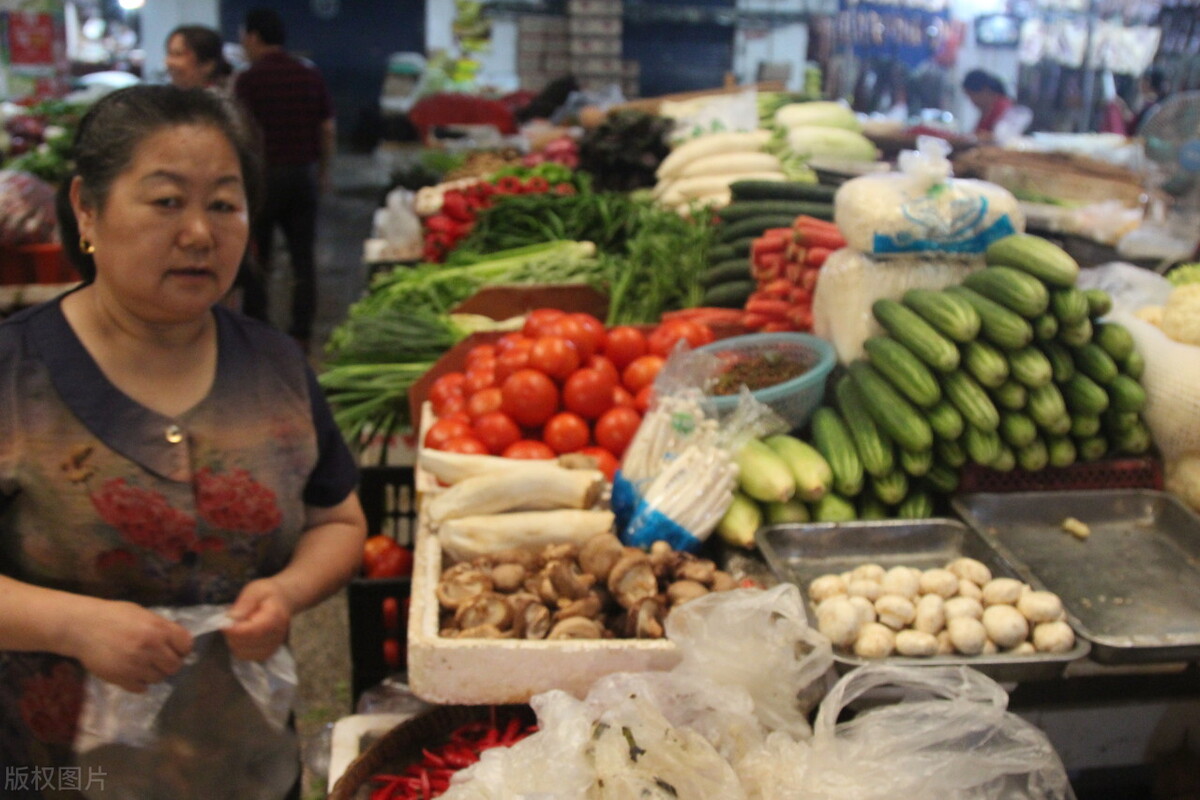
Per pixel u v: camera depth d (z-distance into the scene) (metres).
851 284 2.63
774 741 1.59
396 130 11.64
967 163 4.84
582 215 4.94
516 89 11.46
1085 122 7.28
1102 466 2.50
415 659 1.83
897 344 2.44
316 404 1.85
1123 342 2.44
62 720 1.69
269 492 1.72
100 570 1.65
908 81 8.22
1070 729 2.14
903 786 1.50
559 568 1.99
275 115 6.61
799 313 3.11
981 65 8.00
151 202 1.46
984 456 2.36
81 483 1.59
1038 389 2.36
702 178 4.90
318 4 13.54
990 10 7.82
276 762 1.83
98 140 1.47
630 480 2.40
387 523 3.24
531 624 1.88
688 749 1.51
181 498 1.65
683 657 1.78
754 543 2.27
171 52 6.28
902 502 2.47
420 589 2.04
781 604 1.80
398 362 3.82
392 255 5.87
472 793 1.48
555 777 1.47
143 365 1.62
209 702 1.75
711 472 2.27
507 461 2.43
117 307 1.60
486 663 1.82
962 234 2.58
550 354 2.68
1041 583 2.03
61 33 10.20
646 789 1.45
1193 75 6.54
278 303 8.02
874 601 1.95
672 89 11.30
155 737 1.71
